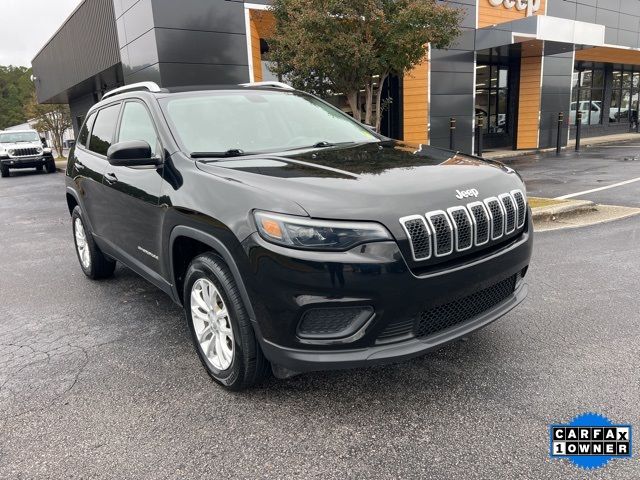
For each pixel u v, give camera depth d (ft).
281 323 7.97
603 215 23.45
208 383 10.02
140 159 10.47
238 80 39.32
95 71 57.36
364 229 7.70
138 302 14.87
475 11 52.70
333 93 32.35
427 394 9.26
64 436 8.50
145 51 38.04
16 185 57.06
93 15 53.67
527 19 49.42
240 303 8.66
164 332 12.60
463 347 10.99
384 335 8.09
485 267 8.71
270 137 11.83
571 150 61.21
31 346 12.13
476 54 55.31
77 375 10.57
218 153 10.43
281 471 7.46
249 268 8.10
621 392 9.01
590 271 15.61
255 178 8.75
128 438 8.38
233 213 8.39
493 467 7.32
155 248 11.19
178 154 10.47
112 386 10.05
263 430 8.44
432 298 8.12
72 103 100.78
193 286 9.96
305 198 7.97
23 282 17.57
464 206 8.52
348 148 11.43
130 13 39.32
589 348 10.69
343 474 7.33
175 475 7.45
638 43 73.36
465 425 8.31
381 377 9.93
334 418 8.68
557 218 23.27
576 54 71.36
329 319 7.93
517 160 51.70
